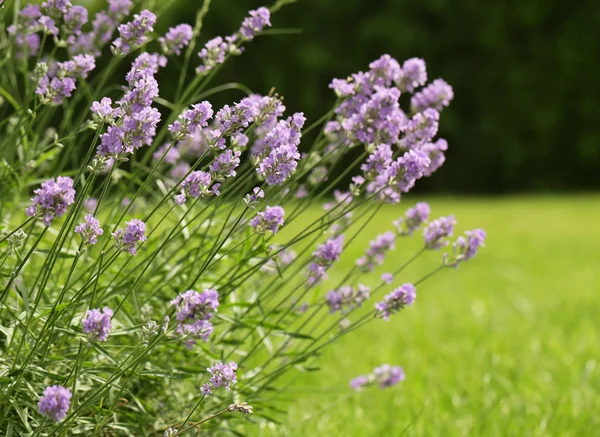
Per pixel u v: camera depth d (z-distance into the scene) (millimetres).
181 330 1726
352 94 2375
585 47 18234
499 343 4566
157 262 2539
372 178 2135
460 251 2369
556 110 18312
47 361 1943
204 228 2613
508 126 18328
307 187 2756
